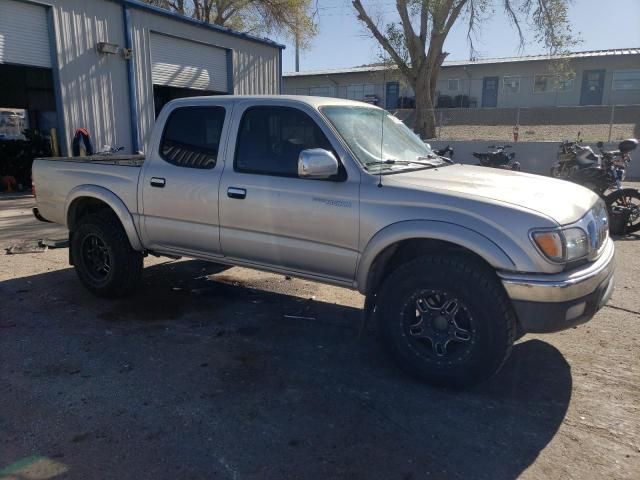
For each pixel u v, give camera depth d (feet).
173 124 15.74
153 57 51.52
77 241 17.38
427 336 11.76
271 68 68.59
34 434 9.86
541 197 11.79
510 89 107.04
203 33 56.75
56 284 18.93
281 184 13.44
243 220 14.14
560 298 10.57
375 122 14.96
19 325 15.08
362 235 12.41
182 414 10.62
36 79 66.59
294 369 12.67
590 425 10.41
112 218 17.10
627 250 24.38
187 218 15.20
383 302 12.25
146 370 12.48
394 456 9.39
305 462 9.20
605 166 28.50
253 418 10.52
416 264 11.73
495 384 12.03
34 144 46.14
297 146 13.50
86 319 15.65
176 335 14.60
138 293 18.11
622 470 9.07
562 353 13.62
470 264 11.20
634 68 99.81
